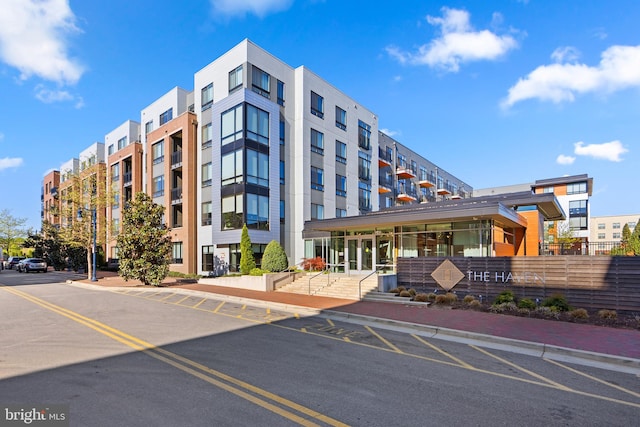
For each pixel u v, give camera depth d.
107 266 38.81
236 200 24.73
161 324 10.98
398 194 47.38
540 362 7.55
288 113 29.36
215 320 11.78
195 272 28.44
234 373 6.50
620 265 12.26
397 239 21.06
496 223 19.50
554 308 12.27
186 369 6.69
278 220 26.75
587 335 9.48
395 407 5.14
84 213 29.28
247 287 20.25
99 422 4.56
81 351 7.89
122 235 22.22
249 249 22.70
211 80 28.58
